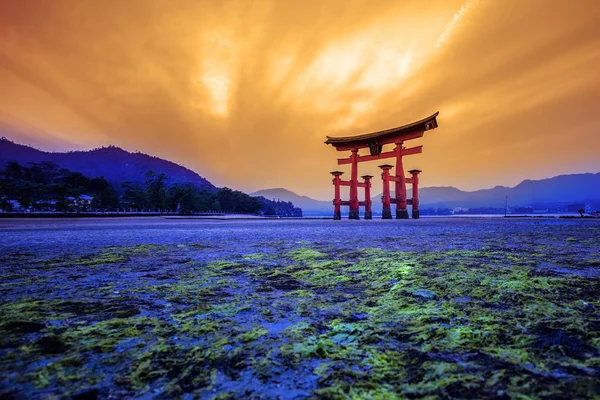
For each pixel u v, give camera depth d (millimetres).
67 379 1771
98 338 2369
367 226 21344
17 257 6883
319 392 1653
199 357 2064
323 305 3266
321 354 2104
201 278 4672
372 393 1638
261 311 3076
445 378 1754
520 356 2004
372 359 2025
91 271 5254
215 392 1660
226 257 6812
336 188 46562
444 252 7082
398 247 8242
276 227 20906
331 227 20219
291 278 4641
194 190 103938
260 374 1846
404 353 2104
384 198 42250
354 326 2623
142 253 7512
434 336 2367
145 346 2234
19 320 2740
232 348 2205
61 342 2281
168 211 96125
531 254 6660
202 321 2779
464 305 3119
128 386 1712
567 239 10203
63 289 3996
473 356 2027
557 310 2898
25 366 1913
